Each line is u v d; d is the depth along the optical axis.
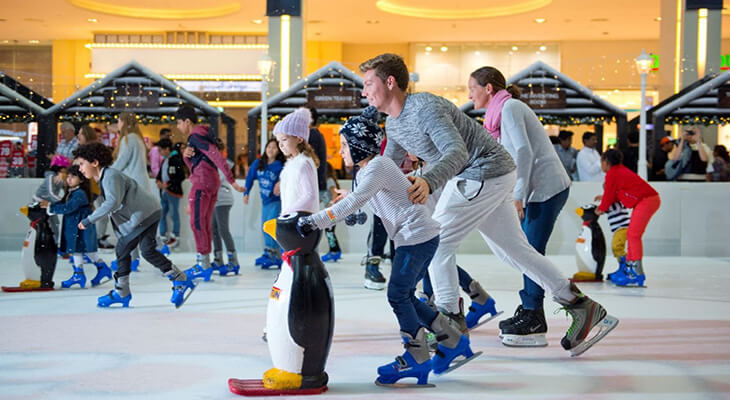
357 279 6.50
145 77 10.76
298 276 2.60
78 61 22.09
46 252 5.72
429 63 22.33
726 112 10.77
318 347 2.61
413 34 21.27
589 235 6.54
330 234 8.20
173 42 20.84
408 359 2.73
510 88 3.93
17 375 2.90
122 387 2.72
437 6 18.73
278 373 2.63
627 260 6.23
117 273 4.78
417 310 2.84
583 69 12.64
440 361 2.89
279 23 14.45
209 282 6.20
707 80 10.95
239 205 9.15
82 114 10.79
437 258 3.30
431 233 2.73
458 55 22.23
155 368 3.04
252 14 18.91
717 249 9.05
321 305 2.60
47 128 10.68
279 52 14.45
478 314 3.99
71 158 9.11
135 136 6.70
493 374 2.98
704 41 14.41
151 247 4.73
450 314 3.30
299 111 4.17
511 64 22.16
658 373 2.99
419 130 2.87
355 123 2.84
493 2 18.28
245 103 12.68
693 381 2.85
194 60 20.02
